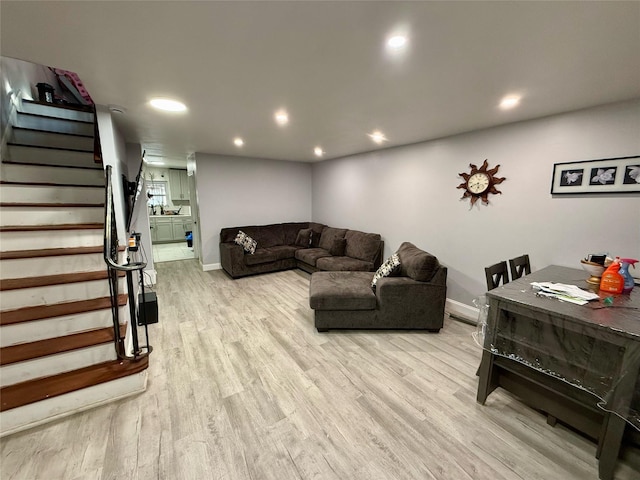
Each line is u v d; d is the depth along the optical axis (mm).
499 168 2834
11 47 1397
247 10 1118
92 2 1065
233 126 2908
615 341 1284
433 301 2738
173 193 8023
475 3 1064
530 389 1689
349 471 1386
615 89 1876
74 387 1698
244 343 2588
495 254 2951
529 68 1604
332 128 2973
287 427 1645
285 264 5133
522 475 1373
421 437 1585
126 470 1376
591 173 2254
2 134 2637
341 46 1395
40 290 2012
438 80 1783
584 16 1130
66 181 2840
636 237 2092
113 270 1836
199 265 5465
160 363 2260
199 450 1489
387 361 2320
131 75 1729
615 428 1306
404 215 3959
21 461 1408
